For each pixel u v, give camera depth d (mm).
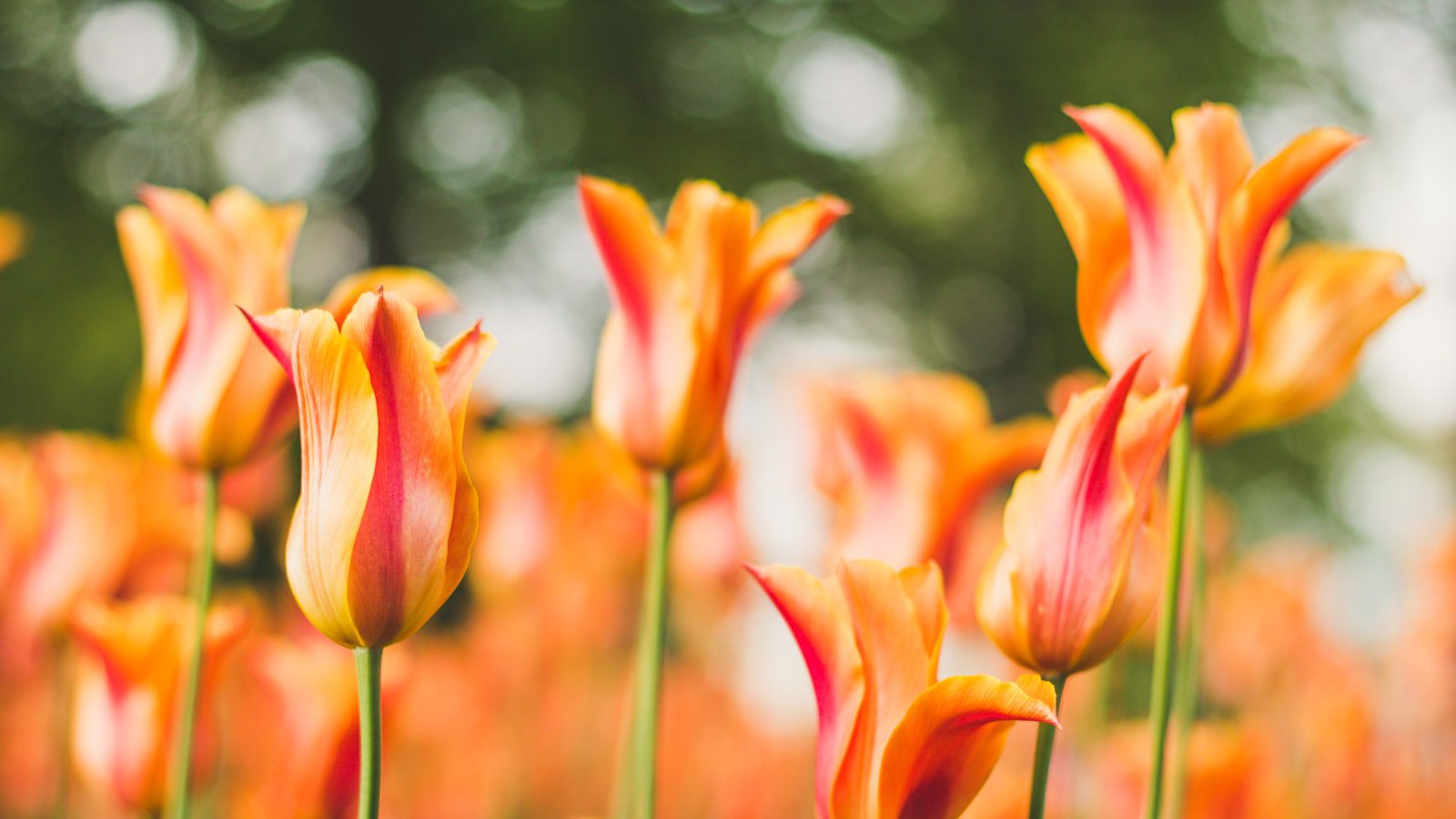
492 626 1585
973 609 1011
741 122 7727
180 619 983
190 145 7117
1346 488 8672
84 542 1107
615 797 1057
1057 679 841
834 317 8203
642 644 1054
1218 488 7320
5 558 1102
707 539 1440
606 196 928
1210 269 872
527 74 7301
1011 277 8133
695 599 1741
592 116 7344
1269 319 954
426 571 809
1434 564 1580
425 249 7176
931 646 816
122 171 6977
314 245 6965
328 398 804
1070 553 833
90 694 990
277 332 817
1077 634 834
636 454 938
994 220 8320
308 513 810
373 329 801
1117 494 833
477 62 7258
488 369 1524
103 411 5906
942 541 993
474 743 1525
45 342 6117
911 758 802
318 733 956
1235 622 1729
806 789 1897
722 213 931
